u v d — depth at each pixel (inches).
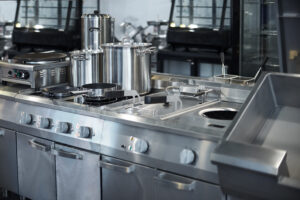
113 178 123.4
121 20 304.3
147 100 122.7
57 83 160.9
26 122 140.6
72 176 133.3
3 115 150.7
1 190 168.1
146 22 297.0
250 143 101.5
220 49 235.1
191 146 106.0
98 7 296.4
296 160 97.5
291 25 104.4
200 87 140.3
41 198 144.6
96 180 127.3
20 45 295.1
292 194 86.7
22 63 157.6
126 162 119.2
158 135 111.8
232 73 231.3
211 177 103.5
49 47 283.7
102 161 122.7
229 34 229.5
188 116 121.5
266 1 225.3
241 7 225.6
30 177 146.6
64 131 130.3
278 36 106.4
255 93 105.7
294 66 106.9
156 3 290.8
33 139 141.3
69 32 272.2
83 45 168.1
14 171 151.6
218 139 100.7
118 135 119.7
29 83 154.0
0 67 161.8
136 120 115.1
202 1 241.3
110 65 146.8
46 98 143.0
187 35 245.3
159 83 156.3
